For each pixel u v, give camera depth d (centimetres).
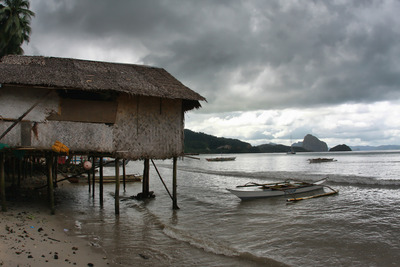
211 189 2617
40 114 1288
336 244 1105
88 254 906
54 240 978
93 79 1377
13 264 706
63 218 1341
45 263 759
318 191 2264
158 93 1390
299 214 1572
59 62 1564
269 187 2112
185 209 1728
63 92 1323
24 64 1445
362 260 961
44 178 2709
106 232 1193
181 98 1417
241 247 1070
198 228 1322
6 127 1247
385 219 1452
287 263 931
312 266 913
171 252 1001
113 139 1387
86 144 1342
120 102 1409
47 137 1292
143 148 1442
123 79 1466
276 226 1347
